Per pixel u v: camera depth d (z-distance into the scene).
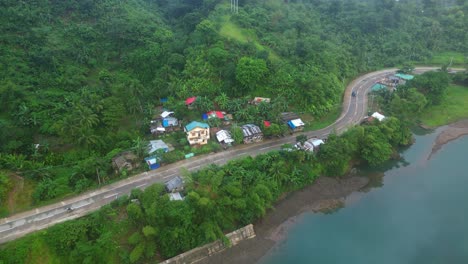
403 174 85.06
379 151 83.06
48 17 108.88
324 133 91.50
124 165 70.31
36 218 57.41
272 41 115.69
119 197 63.50
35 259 50.72
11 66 88.56
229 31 117.19
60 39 105.88
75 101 85.38
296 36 123.56
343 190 78.06
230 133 84.50
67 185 65.00
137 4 143.62
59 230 53.47
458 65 143.62
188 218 57.72
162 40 118.25
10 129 70.88
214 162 76.00
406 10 160.50
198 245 59.00
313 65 108.75
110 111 81.31
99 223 56.16
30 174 65.12
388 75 132.50
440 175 85.12
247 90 98.00
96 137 74.69
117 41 116.00
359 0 184.25
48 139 76.31
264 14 131.00
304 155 76.50
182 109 89.44
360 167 86.69
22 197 60.97
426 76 113.88
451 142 100.56
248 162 73.12
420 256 61.78
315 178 79.19
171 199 61.59
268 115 89.31
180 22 135.00
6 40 93.75
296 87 99.25
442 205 74.56
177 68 105.75
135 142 76.69
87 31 112.38
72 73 98.06
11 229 54.66
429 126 108.56
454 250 63.09
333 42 134.88
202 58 103.81
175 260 56.78
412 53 146.12
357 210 72.69
